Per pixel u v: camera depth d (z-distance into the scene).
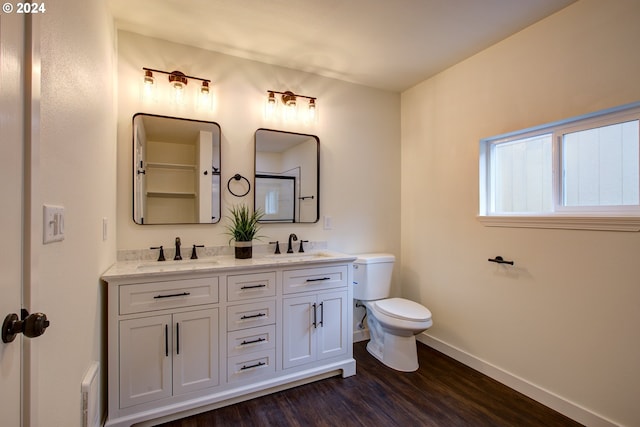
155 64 2.04
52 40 0.84
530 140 2.04
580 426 1.64
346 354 2.17
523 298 1.96
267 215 2.38
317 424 1.67
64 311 0.94
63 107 0.93
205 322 1.74
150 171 2.02
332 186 2.65
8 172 0.60
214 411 1.76
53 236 0.84
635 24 1.48
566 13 1.75
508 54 2.06
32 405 0.69
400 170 2.98
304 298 2.03
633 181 1.58
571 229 1.72
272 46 2.16
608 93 1.58
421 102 2.76
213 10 1.78
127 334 1.56
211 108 2.20
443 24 1.92
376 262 2.55
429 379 2.12
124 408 1.56
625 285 1.51
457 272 2.42
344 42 2.12
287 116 2.46
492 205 2.26
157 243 2.03
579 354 1.68
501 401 1.87
